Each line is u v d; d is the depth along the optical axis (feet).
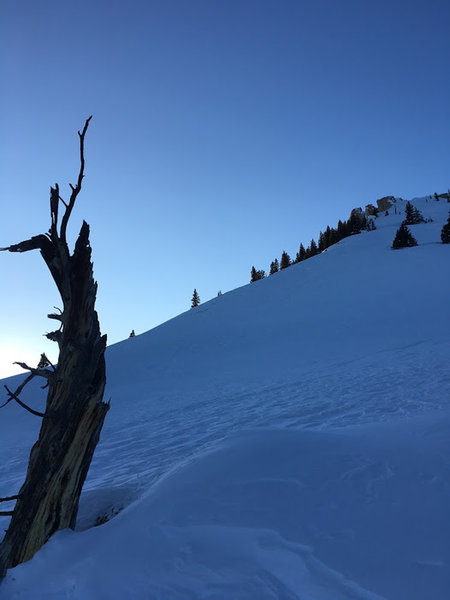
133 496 15.47
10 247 13.19
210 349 94.53
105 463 26.43
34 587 9.61
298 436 14.05
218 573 8.26
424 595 6.81
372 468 11.32
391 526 8.77
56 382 13.10
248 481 11.58
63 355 13.29
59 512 12.20
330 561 8.03
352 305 112.57
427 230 220.43
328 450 12.87
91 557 10.05
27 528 11.84
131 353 102.89
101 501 15.61
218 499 11.01
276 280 161.99
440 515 8.80
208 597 7.61
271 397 42.80
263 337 97.96
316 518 9.48
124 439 33.78
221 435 28.60
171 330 122.42
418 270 137.08
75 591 8.91
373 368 50.52
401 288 120.47
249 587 7.68
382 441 13.57
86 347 13.28
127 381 77.71
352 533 8.75
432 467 10.87
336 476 11.13
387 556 7.91
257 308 129.08
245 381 61.31
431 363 45.93
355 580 7.42
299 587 7.48
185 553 9.16
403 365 48.29
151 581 8.50
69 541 11.30
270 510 10.11
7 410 67.46
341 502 9.91
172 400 54.03
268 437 14.06
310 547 8.54
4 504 20.99
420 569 7.41
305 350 80.74
